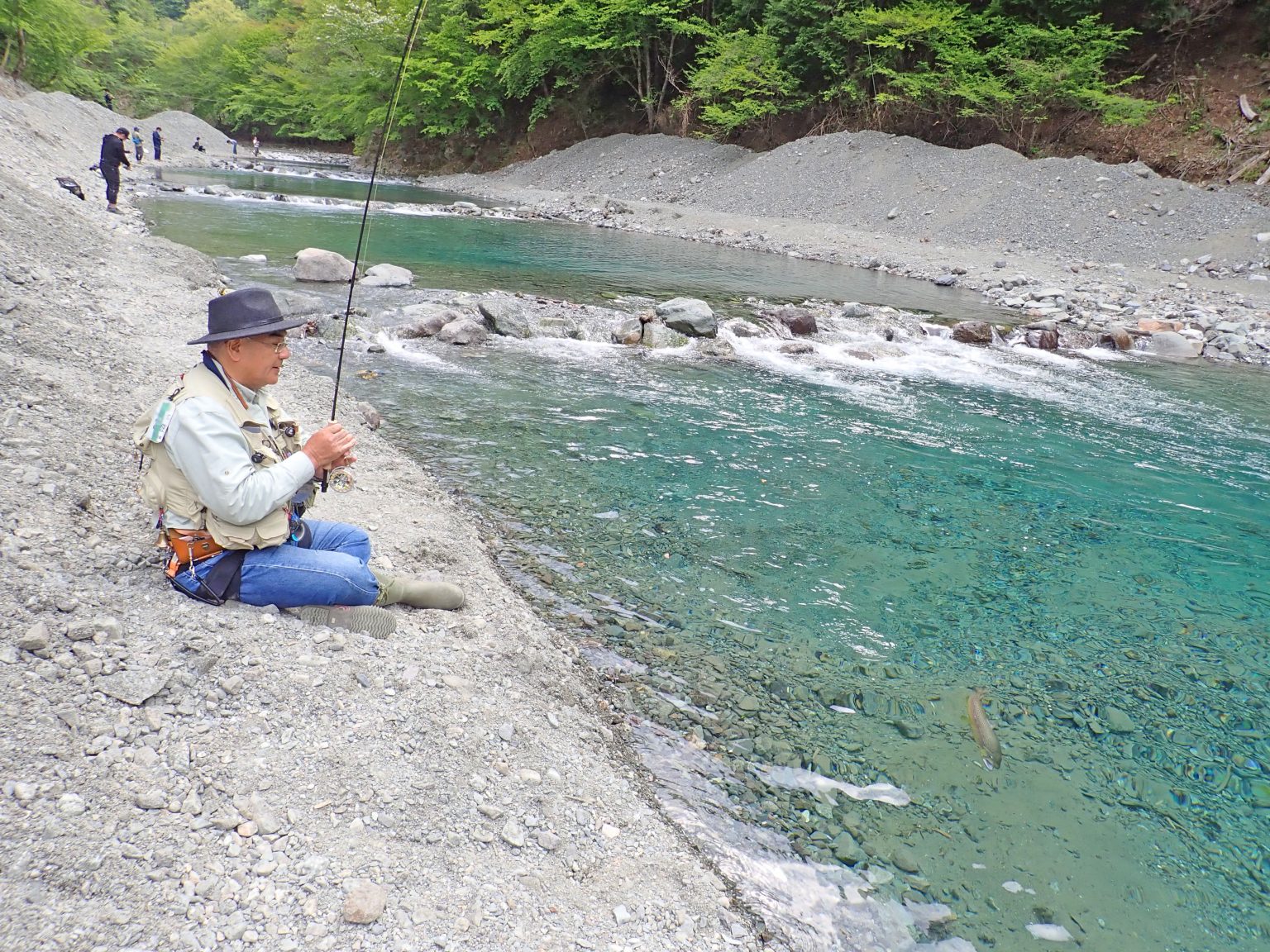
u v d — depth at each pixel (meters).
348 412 6.37
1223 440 8.12
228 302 2.57
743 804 2.97
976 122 26.44
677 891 2.41
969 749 3.40
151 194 20.11
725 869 2.63
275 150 53.28
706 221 24.12
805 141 27.50
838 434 7.39
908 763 3.28
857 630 4.23
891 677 3.85
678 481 5.96
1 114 19.42
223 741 2.36
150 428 2.62
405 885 2.10
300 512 3.13
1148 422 8.56
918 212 22.52
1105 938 2.56
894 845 2.86
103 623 2.57
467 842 2.31
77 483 3.39
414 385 7.63
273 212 19.33
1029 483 6.57
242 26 59.53
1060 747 3.47
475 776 2.55
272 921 1.91
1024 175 22.02
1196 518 6.10
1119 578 5.08
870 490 6.14
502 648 3.31
